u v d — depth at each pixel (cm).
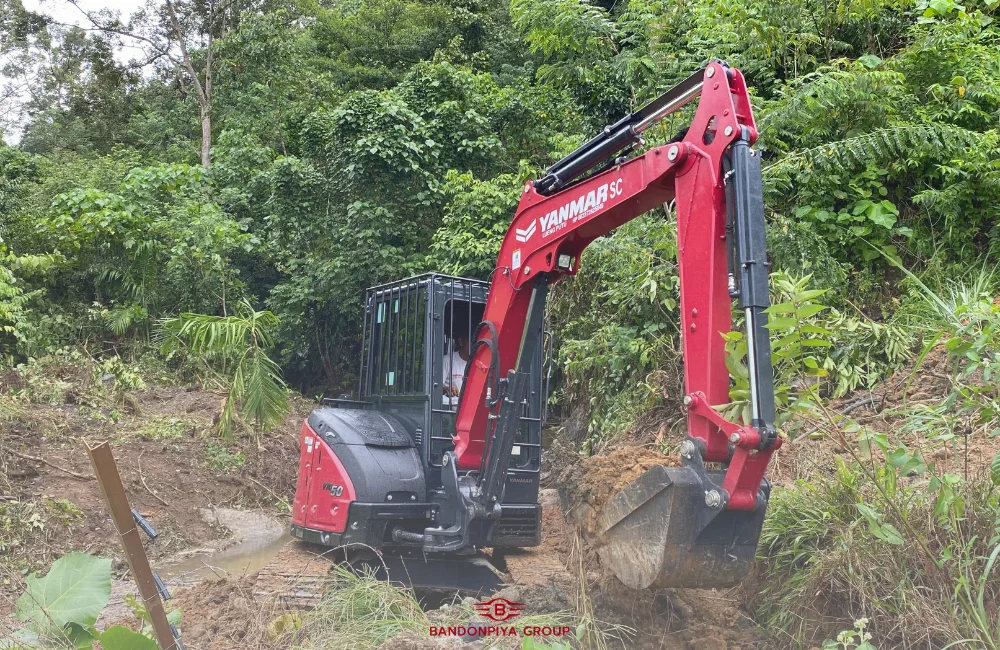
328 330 1642
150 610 316
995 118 977
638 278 876
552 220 536
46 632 338
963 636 382
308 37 2323
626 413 879
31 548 840
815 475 566
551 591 507
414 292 679
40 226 1491
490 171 1572
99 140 2973
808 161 902
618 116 1245
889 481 455
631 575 425
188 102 2805
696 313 421
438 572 613
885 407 697
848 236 899
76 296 1538
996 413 434
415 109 1597
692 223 426
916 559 427
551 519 721
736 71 427
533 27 1286
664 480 408
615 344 907
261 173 1683
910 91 1000
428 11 2402
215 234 1504
